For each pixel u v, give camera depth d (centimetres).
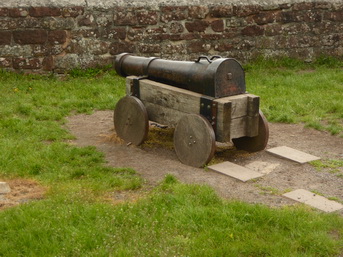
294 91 1055
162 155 736
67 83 1101
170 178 628
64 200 559
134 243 475
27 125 833
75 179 638
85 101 984
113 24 1177
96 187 605
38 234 493
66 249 468
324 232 500
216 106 663
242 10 1262
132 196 591
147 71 767
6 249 472
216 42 1259
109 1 1170
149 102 758
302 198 585
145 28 1200
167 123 737
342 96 1016
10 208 546
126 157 722
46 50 1141
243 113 688
